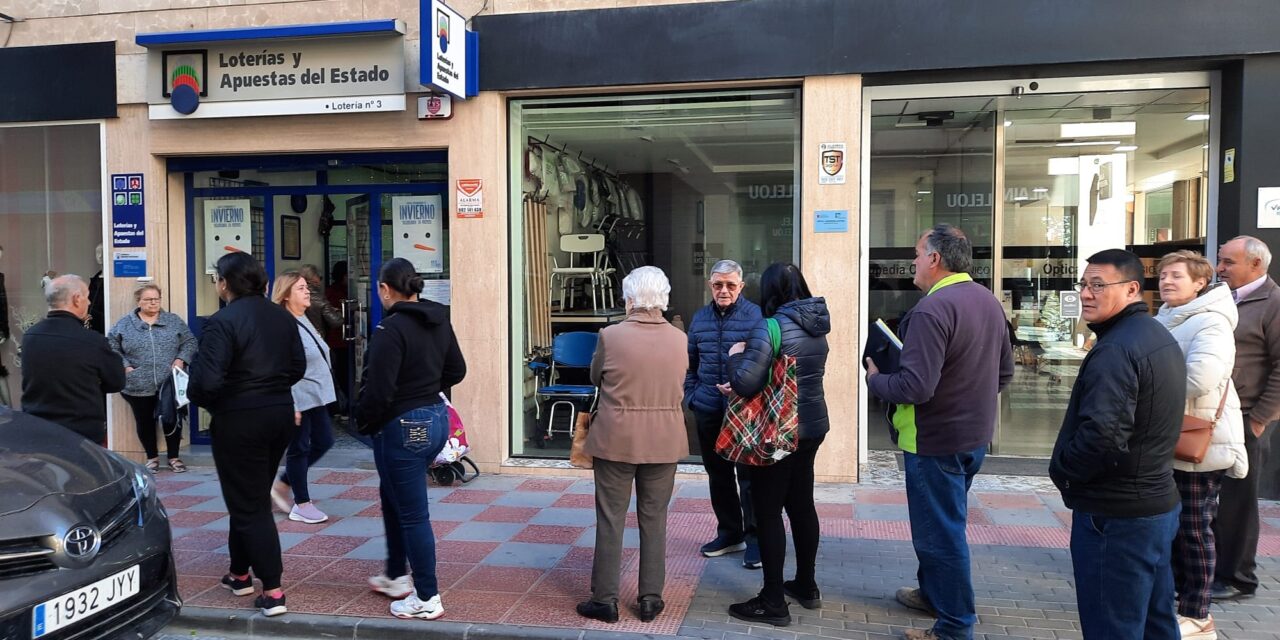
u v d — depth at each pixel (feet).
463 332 22.79
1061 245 23.62
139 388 23.24
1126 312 10.12
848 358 21.07
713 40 21.09
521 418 23.98
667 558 16.40
